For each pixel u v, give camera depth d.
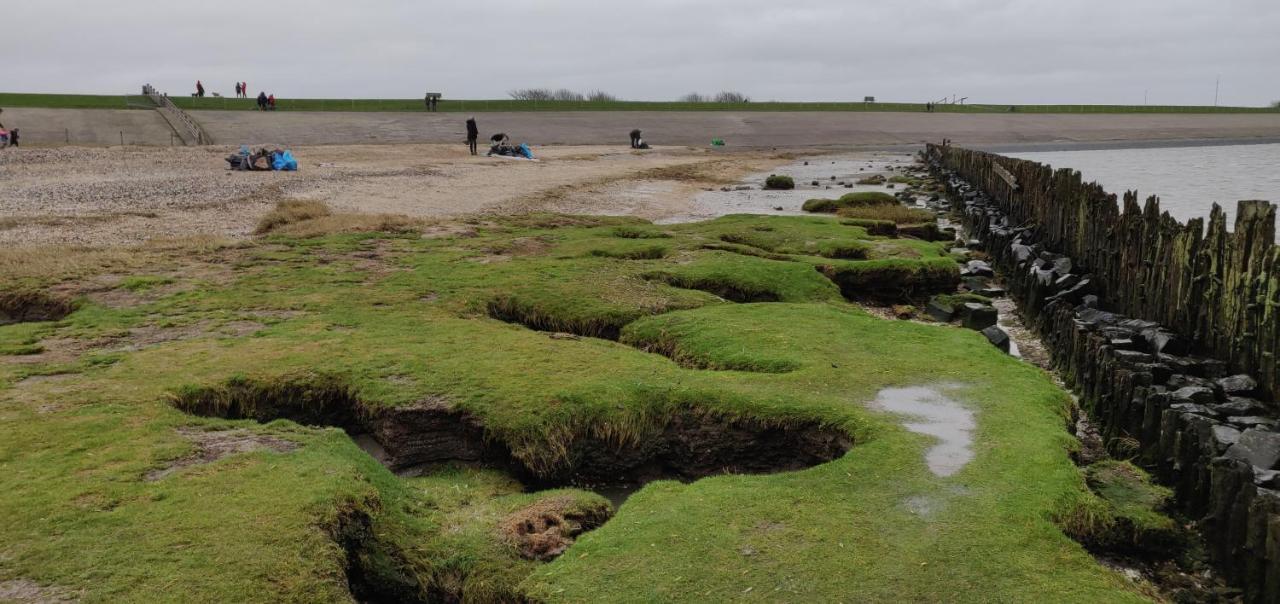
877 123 97.25
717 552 6.17
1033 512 6.68
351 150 51.41
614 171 43.28
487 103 95.75
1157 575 6.88
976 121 100.69
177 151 44.56
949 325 14.87
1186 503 7.53
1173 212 29.91
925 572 5.91
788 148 76.12
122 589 5.36
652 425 8.80
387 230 20.20
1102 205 16.17
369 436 8.86
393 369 9.62
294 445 7.62
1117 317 13.78
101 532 5.99
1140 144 79.31
